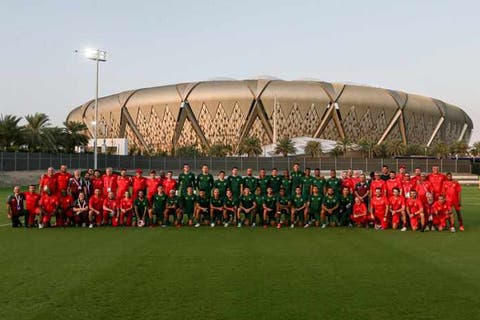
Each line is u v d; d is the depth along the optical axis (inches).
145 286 298.7
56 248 442.0
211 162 2500.0
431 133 5280.5
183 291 286.7
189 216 643.5
